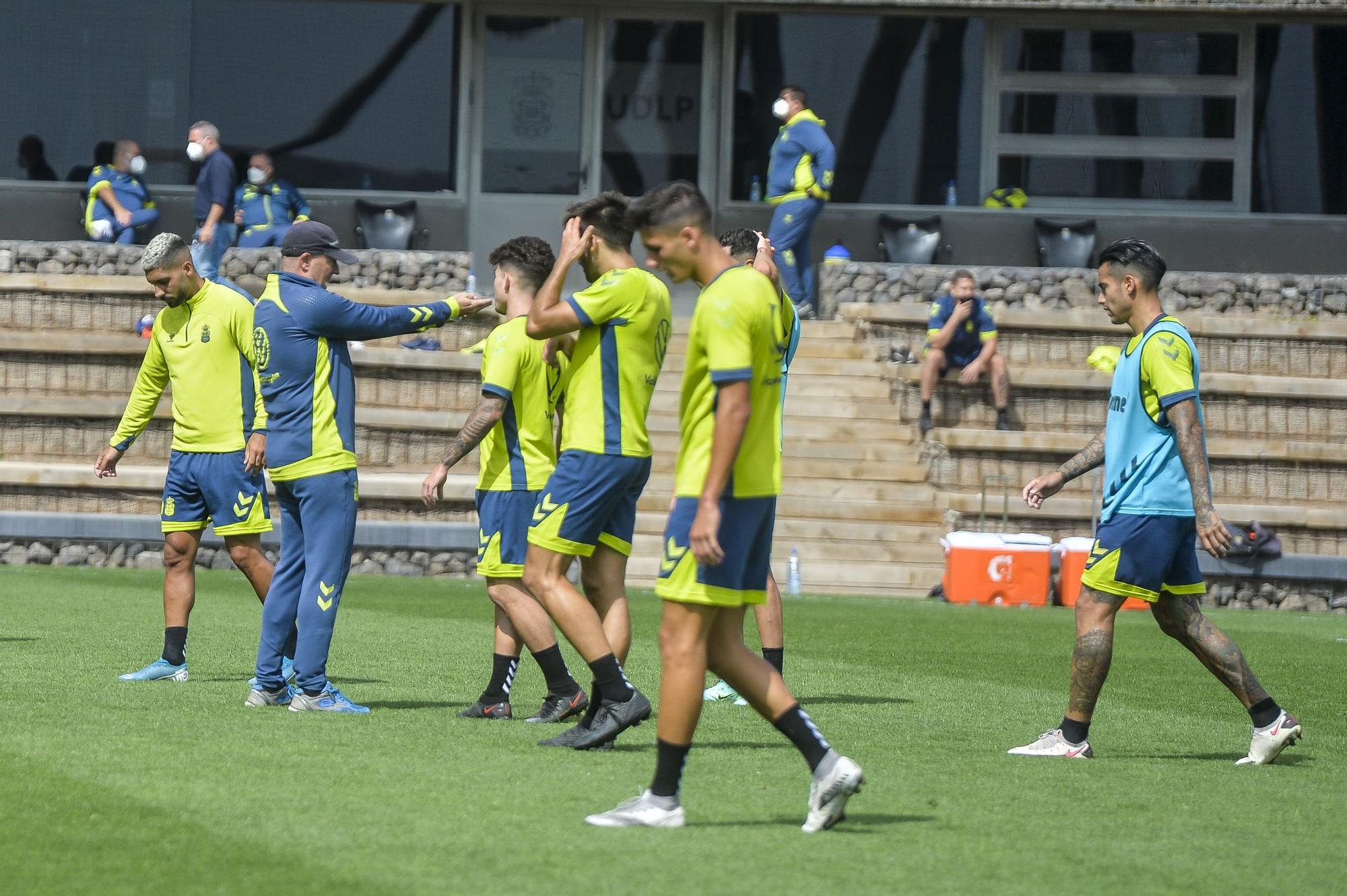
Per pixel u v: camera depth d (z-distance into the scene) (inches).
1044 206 3179.1
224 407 1182.9
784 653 1547.7
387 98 3120.1
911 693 1255.5
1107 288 974.4
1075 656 961.5
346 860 634.8
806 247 2819.9
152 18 3068.4
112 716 994.1
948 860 665.6
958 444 2551.7
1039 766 919.7
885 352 2741.1
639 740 977.5
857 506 2502.5
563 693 1035.9
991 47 3161.9
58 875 607.5
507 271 1068.5
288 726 976.3
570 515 938.7
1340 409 2647.6
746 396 697.0
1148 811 791.1
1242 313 2910.9
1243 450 2583.7
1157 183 3186.5
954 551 2299.5
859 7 3093.0
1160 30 3166.8
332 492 1050.1
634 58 3161.9
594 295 933.2
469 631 1616.6
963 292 2600.9
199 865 624.7
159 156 3073.3
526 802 757.9
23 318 2694.4
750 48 3144.7
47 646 1381.6
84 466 2527.1
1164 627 984.3
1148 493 947.3
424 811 730.8
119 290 2706.7
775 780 842.2
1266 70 3176.7
